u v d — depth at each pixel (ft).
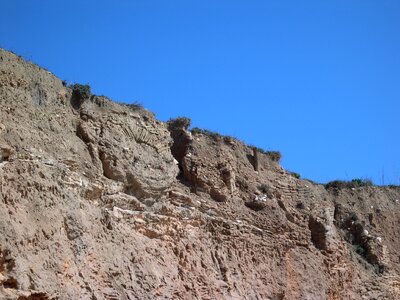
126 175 96.94
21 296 71.51
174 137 115.03
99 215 88.74
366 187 151.12
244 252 108.78
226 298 99.96
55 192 82.33
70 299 77.71
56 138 89.51
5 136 81.76
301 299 112.57
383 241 142.31
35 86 91.04
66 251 80.33
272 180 123.44
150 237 96.89
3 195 75.36
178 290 93.71
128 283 87.10
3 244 71.92
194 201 106.63
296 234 119.24
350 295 124.77
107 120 98.53
